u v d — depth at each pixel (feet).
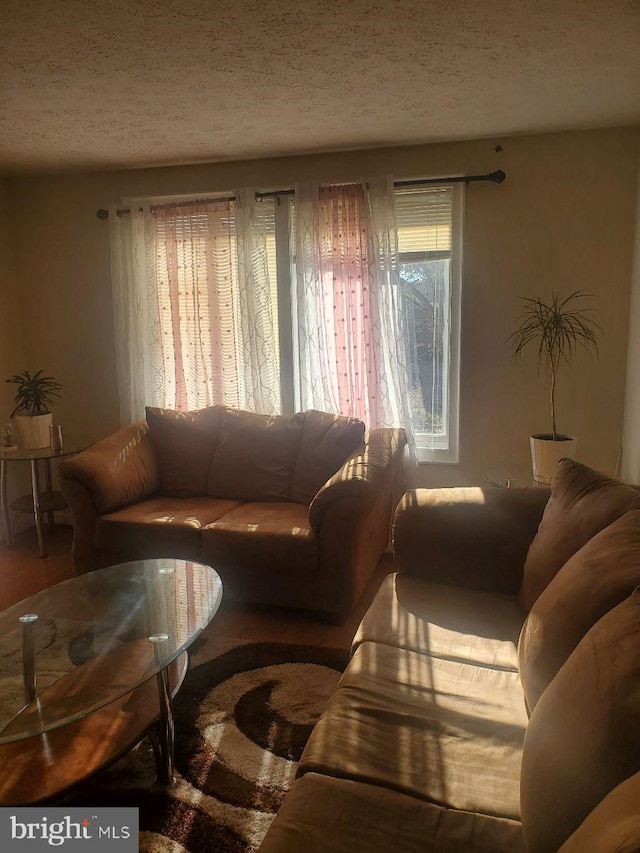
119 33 6.61
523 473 11.05
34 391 12.53
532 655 4.84
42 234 13.48
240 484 11.35
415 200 11.50
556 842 3.27
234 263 12.41
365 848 3.67
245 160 12.07
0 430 12.34
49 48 6.94
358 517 8.95
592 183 10.66
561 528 6.16
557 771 3.44
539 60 7.55
